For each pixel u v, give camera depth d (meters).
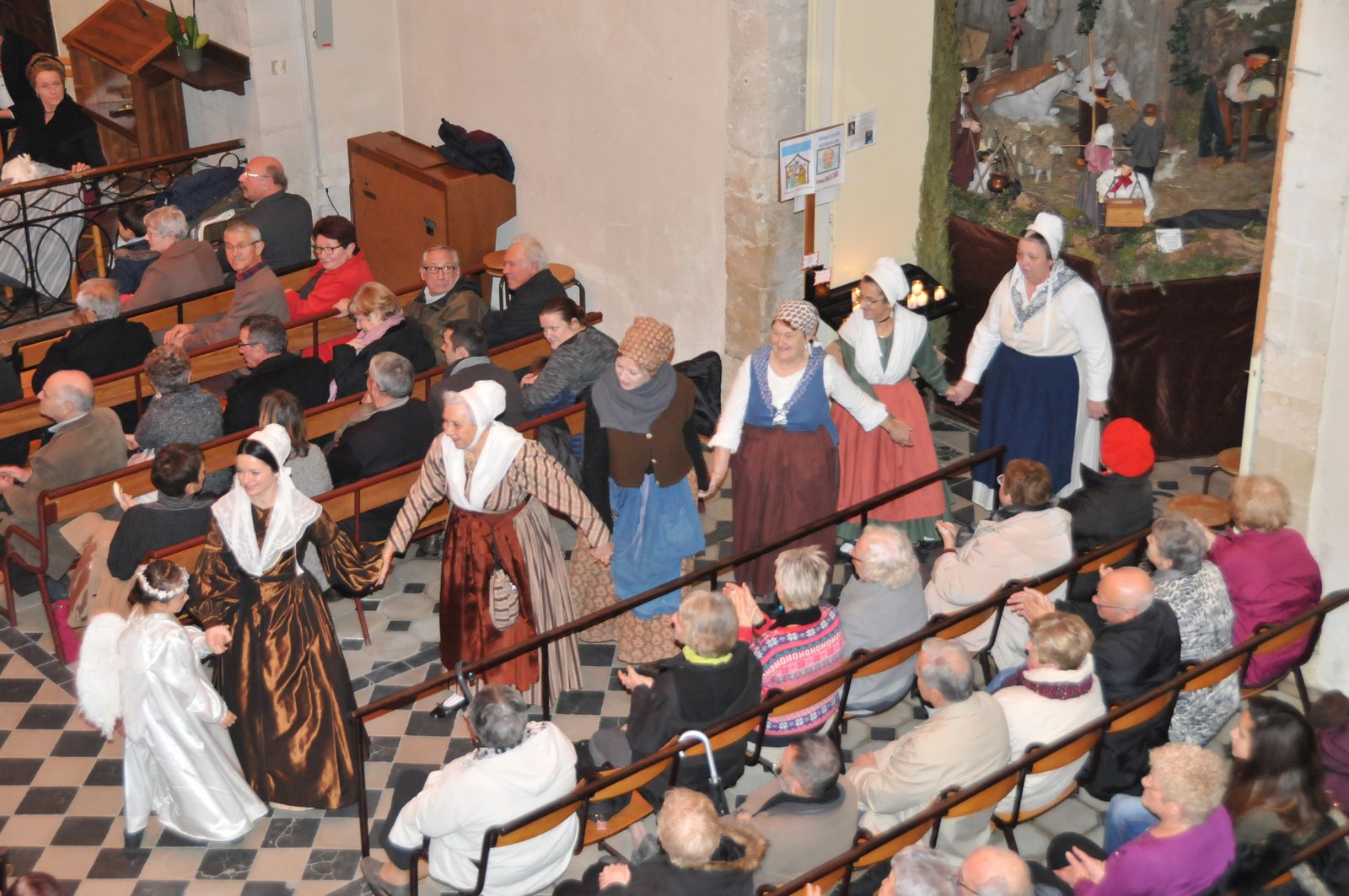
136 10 11.94
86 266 11.78
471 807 5.07
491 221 10.55
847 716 6.28
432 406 7.51
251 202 10.38
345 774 6.16
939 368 7.66
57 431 7.31
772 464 7.01
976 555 6.50
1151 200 8.73
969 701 5.27
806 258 8.74
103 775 6.45
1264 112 8.53
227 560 5.91
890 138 8.80
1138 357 8.66
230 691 6.05
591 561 7.05
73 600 6.94
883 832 5.18
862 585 6.13
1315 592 6.19
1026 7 8.85
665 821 4.39
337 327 9.06
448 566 6.52
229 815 6.02
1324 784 5.12
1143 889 4.65
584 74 9.52
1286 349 6.52
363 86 11.28
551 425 7.66
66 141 11.12
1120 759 5.73
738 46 8.21
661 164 9.17
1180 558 5.88
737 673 5.37
